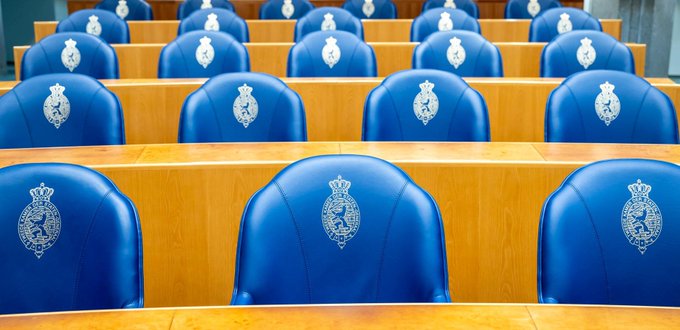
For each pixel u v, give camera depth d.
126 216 1.64
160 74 4.25
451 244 2.34
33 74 4.13
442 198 2.31
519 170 2.28
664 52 8.13
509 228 2.33
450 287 2.38
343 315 1.26
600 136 2.90
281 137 2.88
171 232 2.30
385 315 1.26
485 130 2.88
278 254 1.64
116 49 4.87
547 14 5.89
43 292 1.62
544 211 1.68
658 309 1.28
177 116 3.70
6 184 1.61
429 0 7.45
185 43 4.30
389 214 1.66
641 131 2.89
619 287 1.65
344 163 1.68
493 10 8.29
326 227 1.65
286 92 2.89
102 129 2.84
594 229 1.65
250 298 1.63
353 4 7.41
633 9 8.29
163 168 2.24
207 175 2.27
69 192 1.64
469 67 4.20
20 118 2.78
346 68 4.23
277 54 5.00
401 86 2.91
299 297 1.65
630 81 2.92
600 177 1.68
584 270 1.65
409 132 2.90
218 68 4.29
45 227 1.62
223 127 2.83
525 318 1.25
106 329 1.22
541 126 3.75
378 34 6.38
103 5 7.34
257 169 2.27
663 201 1.65
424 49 4.20
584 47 4.28
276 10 7.41
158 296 2.35
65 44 4.20
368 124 2.88
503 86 3.71
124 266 1.63
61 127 2.82
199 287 2.35
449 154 2.37
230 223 2.31
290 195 1.65
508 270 2.36
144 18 7.37
